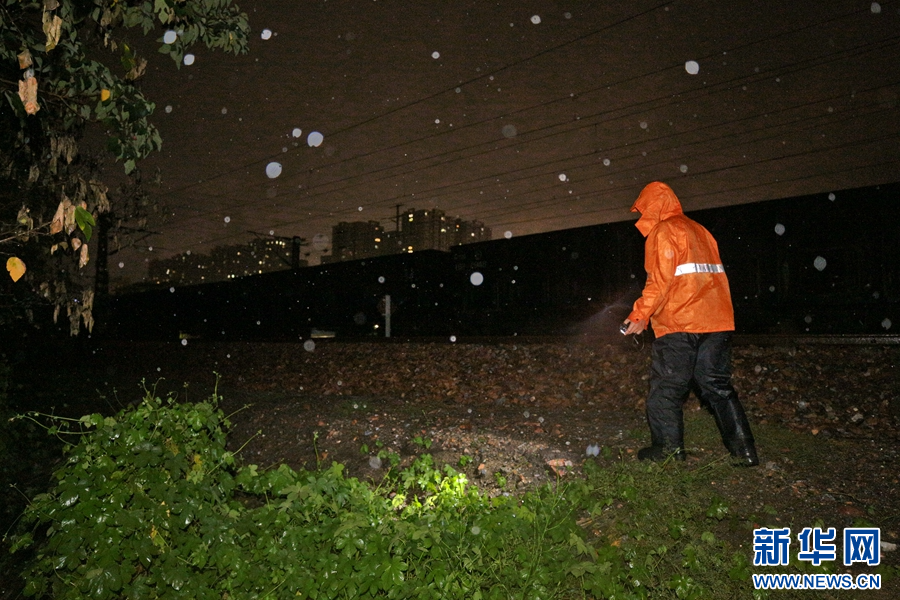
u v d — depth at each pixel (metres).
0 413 7.16
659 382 4.40
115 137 3.58
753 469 4.42
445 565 2.82
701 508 3.75
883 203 11.68
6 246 5.00
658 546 3.33
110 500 2.85
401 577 2.69
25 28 3.45
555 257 16.67
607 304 15.57
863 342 8.99
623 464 4.32
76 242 3.15
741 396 7.24
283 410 7.59
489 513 3.46
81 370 17.11
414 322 20.67
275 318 26.58
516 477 4.67
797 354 8.71
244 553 3.10
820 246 12.47
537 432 6.07
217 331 29.50
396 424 6.45
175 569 2.79
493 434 5.95
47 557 2.97
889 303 11.57
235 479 3.42
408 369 11.55
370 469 5.31
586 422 6.45
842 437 5.52
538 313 16.95
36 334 19.09
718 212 13.93
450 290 19.47
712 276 4.33
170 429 3.21
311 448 6.07
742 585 3.05
